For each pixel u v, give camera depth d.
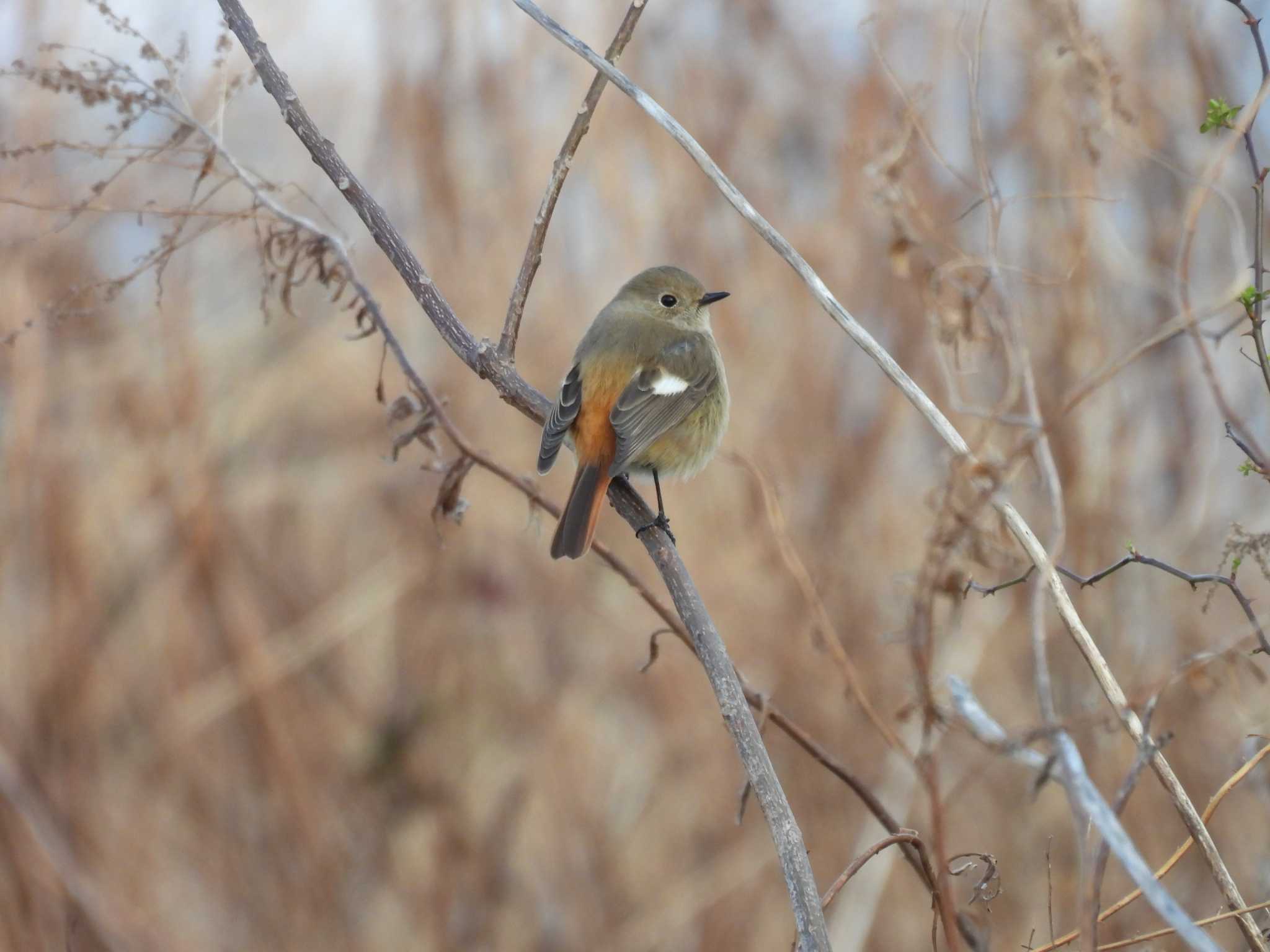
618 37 6.75
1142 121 10.23
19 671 11.02
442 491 7.38
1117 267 10.39
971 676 10.41
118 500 11.48
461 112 11.91
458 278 11.87
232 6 7.26
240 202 10.78
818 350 11.66
